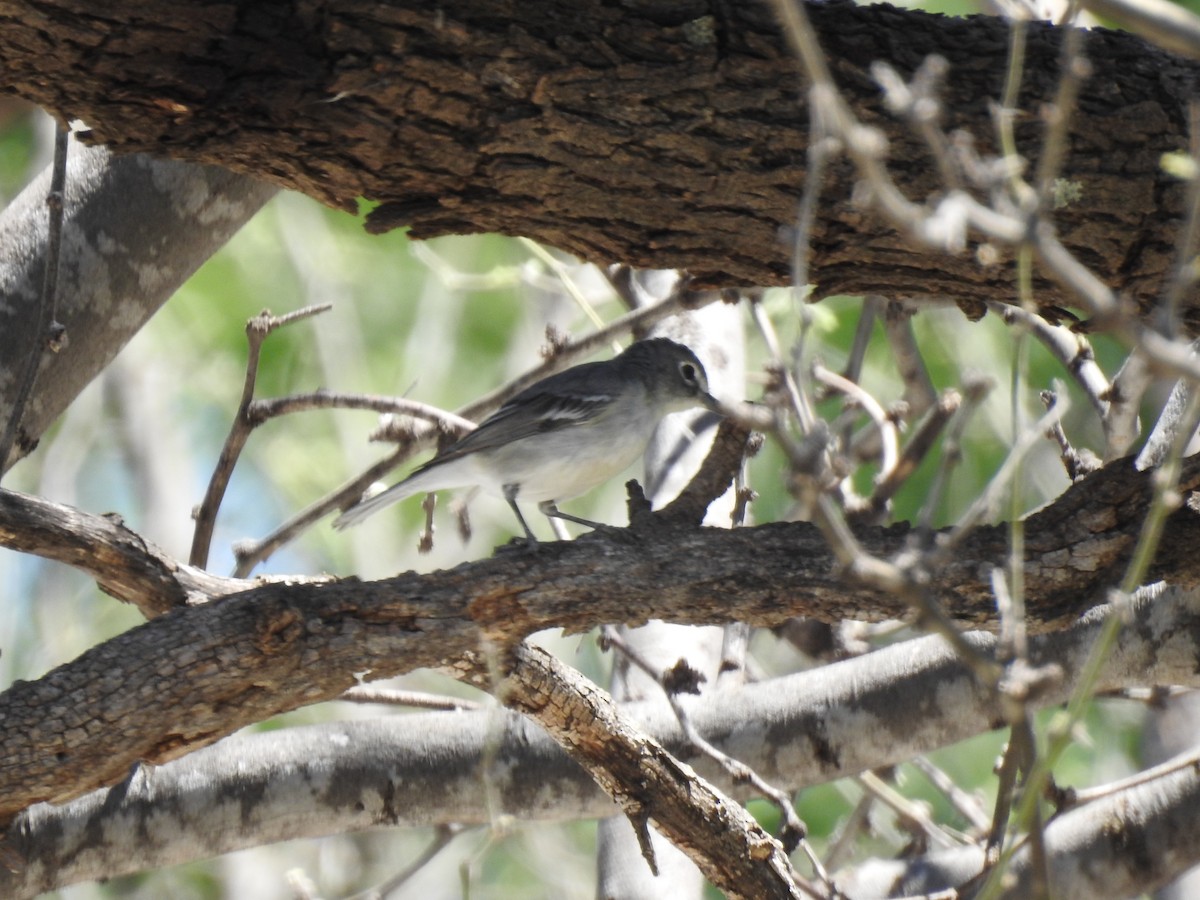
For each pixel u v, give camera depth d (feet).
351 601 24.90
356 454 65.00
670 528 26.14
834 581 25.27
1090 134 25.20
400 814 35.06
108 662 23.91
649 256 26.76
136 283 34.91
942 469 19.17
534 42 24.07
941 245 14.61
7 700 23.67
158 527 68.64
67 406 35.17
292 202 65.51
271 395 65.77
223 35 23.13
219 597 24.80
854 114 25.07
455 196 25.72
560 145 24.82
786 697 36.06
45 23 22.47
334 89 23.85
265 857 65.87
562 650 64.08
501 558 25.57
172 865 34.30
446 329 66.33
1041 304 27.25
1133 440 34.27
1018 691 16.51
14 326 33.81
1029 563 25.12
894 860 40.27
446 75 23.97
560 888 60.29
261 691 24.61
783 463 57.52
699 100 24.63
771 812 58.18
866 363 58.70
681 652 41.39
